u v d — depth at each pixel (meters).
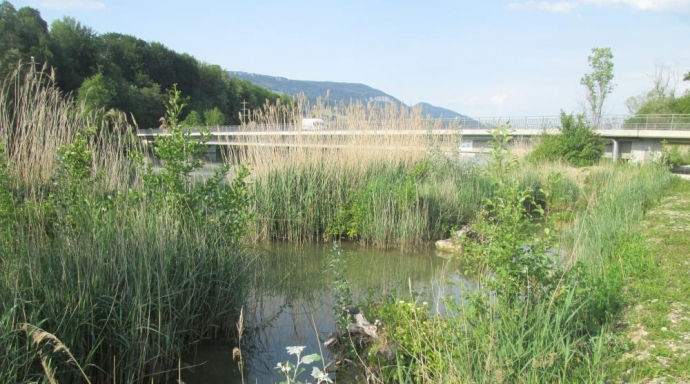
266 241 11.04
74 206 5.13
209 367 5.19
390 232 10.98
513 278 4.72
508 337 3.99
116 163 6.41
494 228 5.05
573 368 4.08
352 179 12.33
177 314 5.20
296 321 6.41
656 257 7.30
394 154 13.68
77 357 4.29
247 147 12.06
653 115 36.69
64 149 5.85
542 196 15.75
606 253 7.47
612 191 12.91
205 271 5.68
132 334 4.57
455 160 14.75
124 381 4.61
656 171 19.12
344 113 13.80
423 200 11.73
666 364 4.09
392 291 6.34
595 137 25.59
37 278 4.22
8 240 4.43
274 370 5.13
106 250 4.77
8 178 5.08
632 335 4.72
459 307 4.89
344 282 6.38
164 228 5.51
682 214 11.55
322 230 11.71
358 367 5.05
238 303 5.96
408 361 4.79
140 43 56.56
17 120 6.23
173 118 6.47
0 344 3.69
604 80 49.56
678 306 5.36
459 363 3.98
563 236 8.44
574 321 4.72
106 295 4.45
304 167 12.04
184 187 6.41
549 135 26.38
